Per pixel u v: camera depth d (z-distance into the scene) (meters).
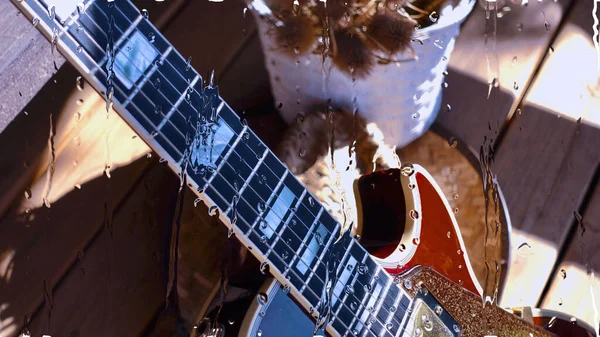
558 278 0.97
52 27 0.74
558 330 0.89
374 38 0.83
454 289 0.84
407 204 0.86
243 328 0.79
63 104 0.93
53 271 0.90
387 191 0.87
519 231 0.98
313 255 0.80
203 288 0.91
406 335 0.82
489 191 0.95
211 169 0.77
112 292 0.91
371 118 0.88
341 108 0.87
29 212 0.91
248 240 0.78
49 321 0.90
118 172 0.93
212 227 0.92
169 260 0.92
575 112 1.02
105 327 0.91
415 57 0.85
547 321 0.90
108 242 0.92
